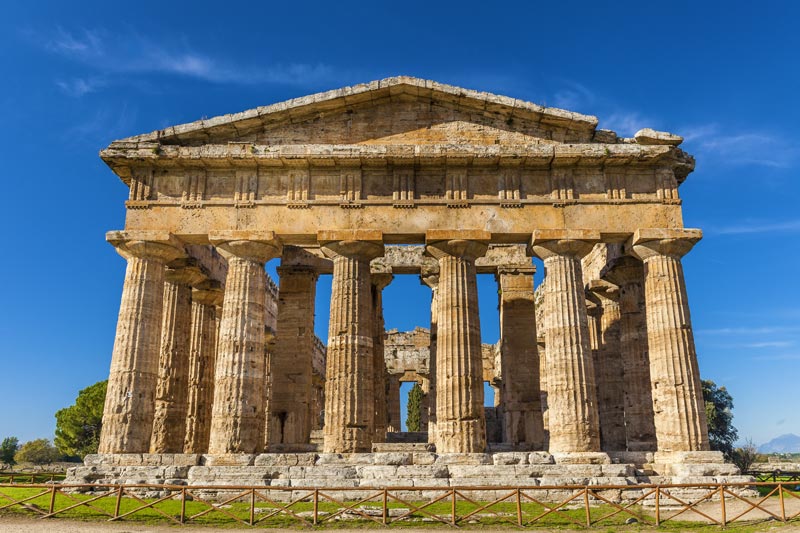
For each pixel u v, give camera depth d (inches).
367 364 1080.8
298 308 1411.2
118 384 1040.8
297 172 1128.2
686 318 1066.1
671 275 1079.6
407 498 924.0
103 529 702.5
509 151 1092.5
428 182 1124.5
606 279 1349.7
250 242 1090.7
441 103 1153.4
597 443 1025.5
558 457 992.2
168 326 1295.5
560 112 1111.6
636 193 1111.6
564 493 925.2
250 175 1126.4
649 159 1104.2
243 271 1101.7
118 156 1099.3
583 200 1105.4
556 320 1072.8
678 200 1101.7
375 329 1545.3
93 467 975.6
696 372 1042.7
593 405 1039.0
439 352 1080.2
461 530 721.0
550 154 1092.5
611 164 1117.1
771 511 822.5
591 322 1525.6
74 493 940.6
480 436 1034.1
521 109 1117.1
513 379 1402.6
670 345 1045.8
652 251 1095.6
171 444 1247.5
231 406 1037.2
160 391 1264.8
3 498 889.5
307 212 1108.5
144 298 1084.5
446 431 1033.5
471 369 1055.6
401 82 1124.5
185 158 1104.8
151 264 1106.7
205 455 1025.5
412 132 1141.1
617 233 1095.6
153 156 1101.1
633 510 858.1
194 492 933.8
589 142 1131.3
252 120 1122.0
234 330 1072.2
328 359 1080.8
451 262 1103.0
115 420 1024.2
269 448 1282.0
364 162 1112.2
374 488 762.2
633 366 1270.9
